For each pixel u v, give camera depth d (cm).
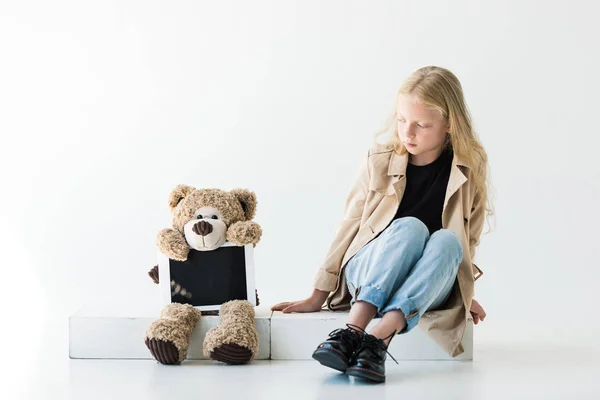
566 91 443
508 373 248
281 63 451
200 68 454
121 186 454
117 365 257
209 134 453
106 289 450
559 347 296
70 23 455
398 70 448
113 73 455
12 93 455
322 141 449
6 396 223
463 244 263
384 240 245
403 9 447
